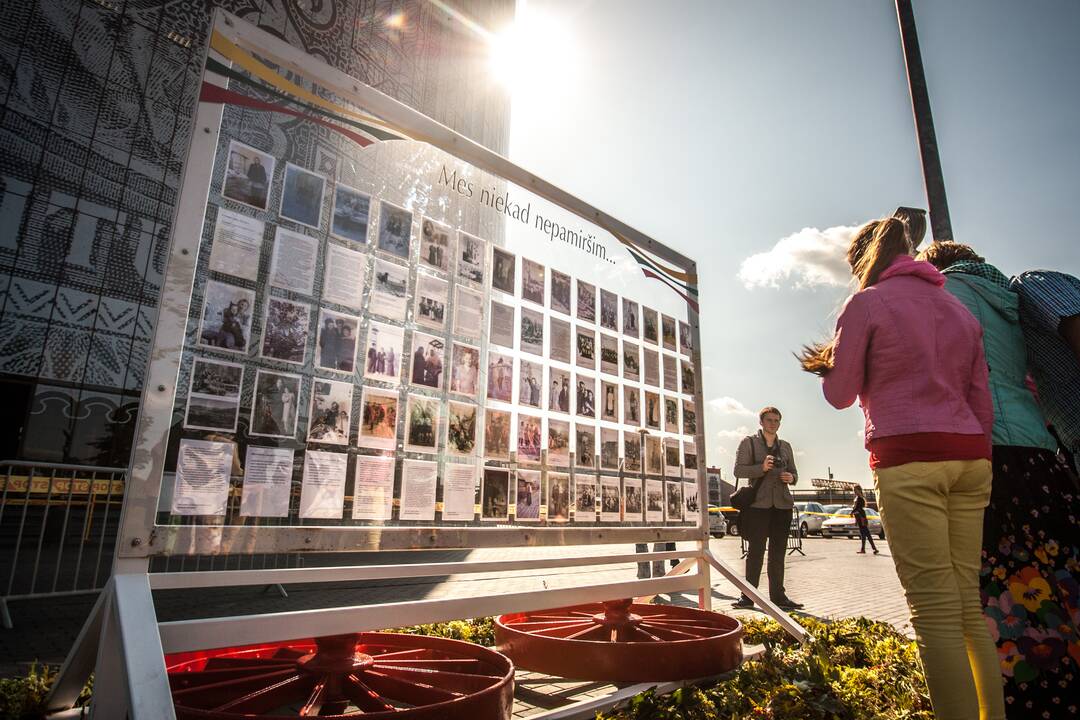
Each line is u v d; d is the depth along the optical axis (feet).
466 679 7.84
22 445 32.63
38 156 35.06
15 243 33.83
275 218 7.73
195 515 6.51
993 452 7.20
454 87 61.16
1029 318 7.41
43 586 19.11
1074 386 7.13
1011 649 6.79
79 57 36.99
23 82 34.94
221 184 7.31
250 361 7.25
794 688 8.54
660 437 13.10
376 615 7.28
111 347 36.45
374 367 8.43
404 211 9.14
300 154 8.09
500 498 9.71
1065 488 6.92
